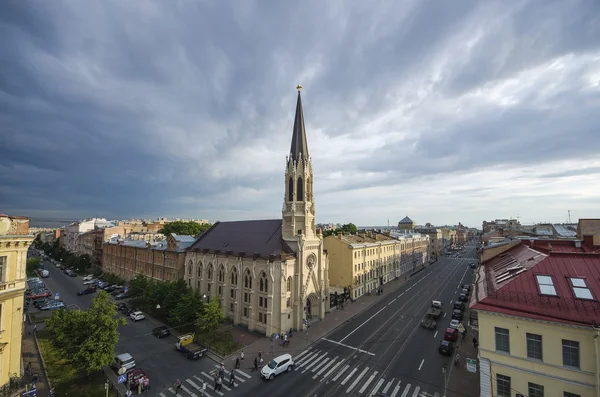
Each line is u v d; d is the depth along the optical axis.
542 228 98.69
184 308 45.03
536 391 20.53
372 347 40.03
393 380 31.33
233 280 52.34
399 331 46.00
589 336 19.14
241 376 32.53
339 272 69.06
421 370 33.47
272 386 30.44
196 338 43.34
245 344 41.69
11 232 23.00
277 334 43.69
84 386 30.66
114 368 34.25
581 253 24.78
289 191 52.94
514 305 21.84
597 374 18.23
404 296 69.38
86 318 30.42
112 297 66.31
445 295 69.25
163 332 43.94
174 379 32.03
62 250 127.31
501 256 37.47
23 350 39.03
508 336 21.83
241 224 64.62
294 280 48.09
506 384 21.61
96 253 107.19
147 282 59.34
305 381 31.38
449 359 36.19
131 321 50.84
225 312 52.34
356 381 31.22
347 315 54.75
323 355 37.72
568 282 22.31
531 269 24.58
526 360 20.86
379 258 81.94
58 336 29.70
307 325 48.75
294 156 53.75
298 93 57.47
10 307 22.61
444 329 46.78
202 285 58.56
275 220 59.00
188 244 68.88
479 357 22.75
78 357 29.55
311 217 53.50
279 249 49.12
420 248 122.75
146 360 36.56
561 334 19.95
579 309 20.02
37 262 91.88
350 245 67.44
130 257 84.12
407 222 198.75
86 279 83.88
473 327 37.38
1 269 22.38
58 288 76.31
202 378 32.25
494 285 26.06
